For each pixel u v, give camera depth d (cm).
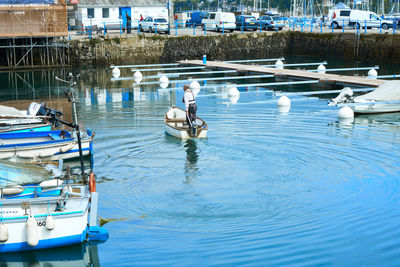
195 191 1284
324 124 2039
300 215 1129
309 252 949
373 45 4644
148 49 4919
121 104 2559
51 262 957
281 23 5772
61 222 997
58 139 1622
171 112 2133
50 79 3644
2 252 990
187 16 6656
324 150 1638
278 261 914
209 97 2756
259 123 2048
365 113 2314
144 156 1591
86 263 934
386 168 1448
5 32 4116
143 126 2016
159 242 1002
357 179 1361
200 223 1095
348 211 1147
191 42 5094
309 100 2638
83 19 5325
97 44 4662
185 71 4134
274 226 1070
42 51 4450
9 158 1527
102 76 3828
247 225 1079
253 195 1252
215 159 1549
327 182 1340
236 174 1409
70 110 2402
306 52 5375
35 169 1213
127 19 5091
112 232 1053
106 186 1324
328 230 1046
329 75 3425
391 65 4338
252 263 906
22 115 1792
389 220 1094
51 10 4203
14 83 3447
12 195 1097
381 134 1864
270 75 3634
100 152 1645
